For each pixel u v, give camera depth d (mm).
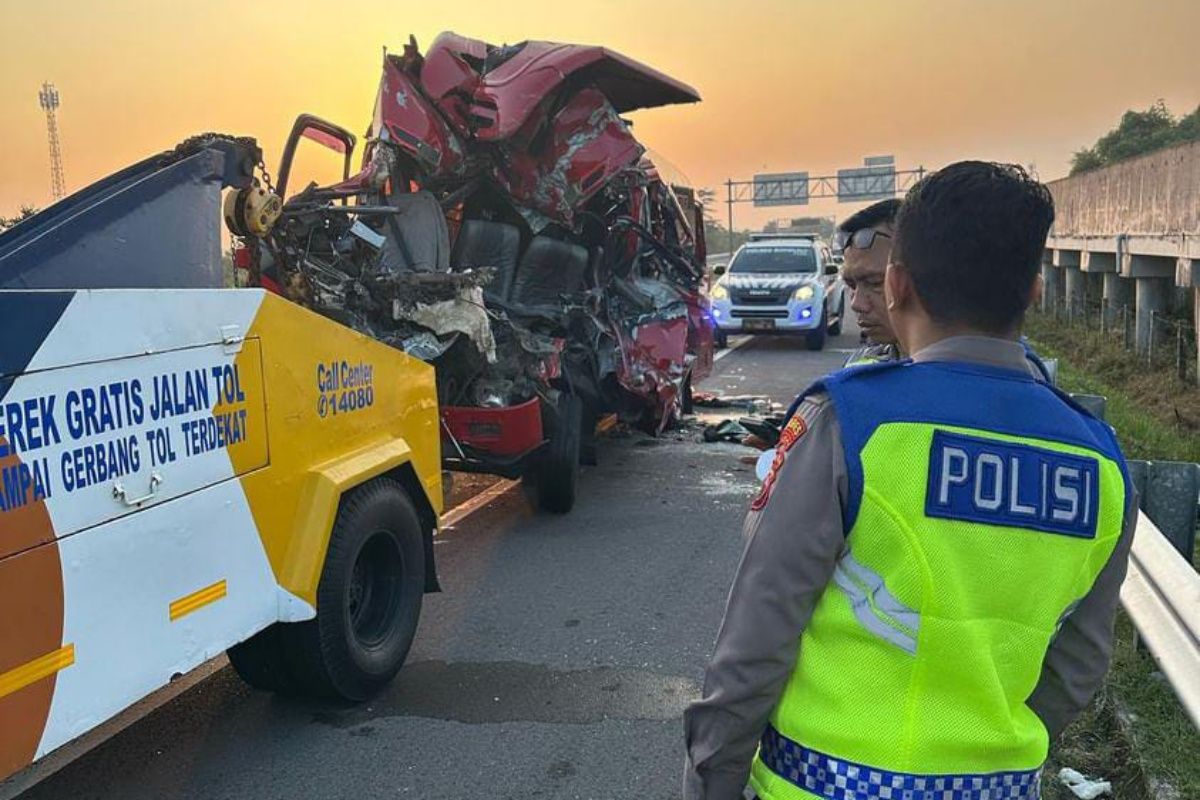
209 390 3143
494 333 6430
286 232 5273
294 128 5996
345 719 4027
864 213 3029
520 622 5105
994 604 1385
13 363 2445
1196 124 43781
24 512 2498
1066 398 1525
